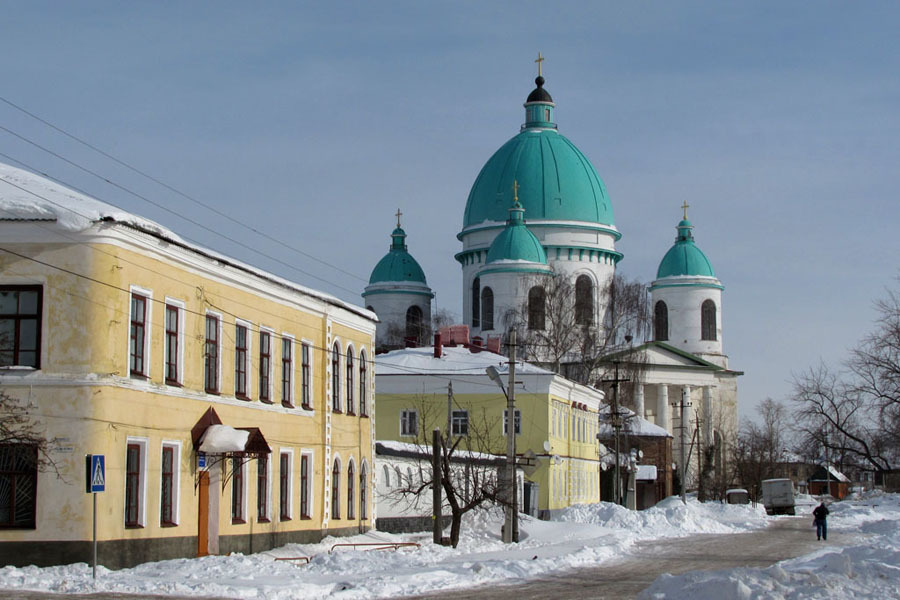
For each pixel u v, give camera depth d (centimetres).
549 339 10169
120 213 3017
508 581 2964
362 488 4909
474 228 12381
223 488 3531
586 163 12600
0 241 2948
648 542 4922
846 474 17962
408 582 2795
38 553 2878
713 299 13788
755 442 15138
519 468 6488
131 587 2533
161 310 3234
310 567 3197
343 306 4619
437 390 6894
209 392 3506
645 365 10319
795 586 2462
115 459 2977
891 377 8262
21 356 2950
